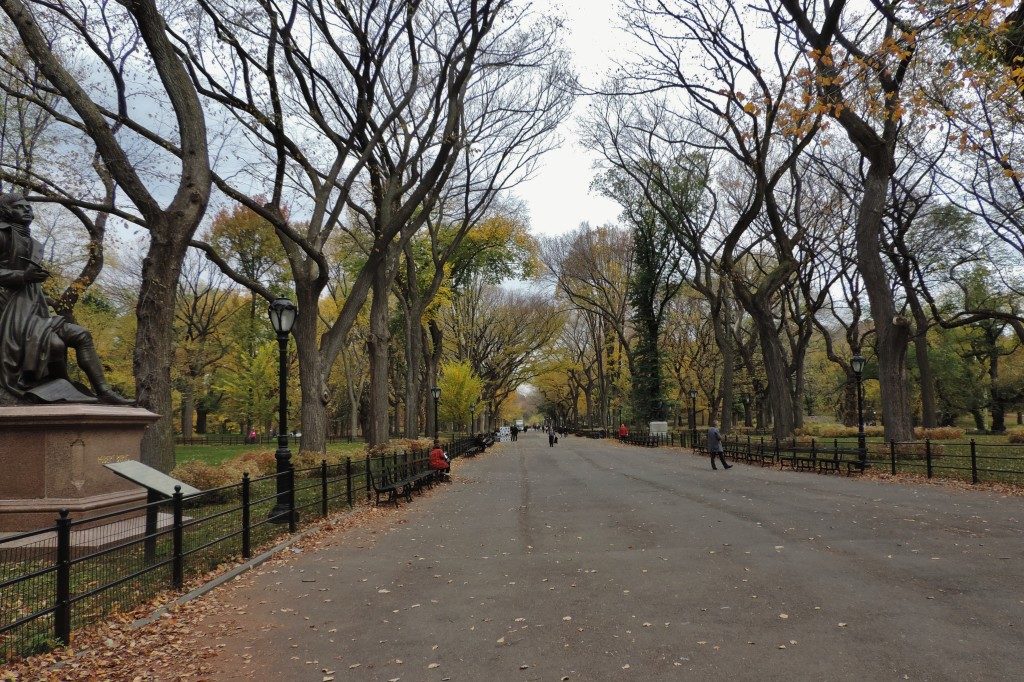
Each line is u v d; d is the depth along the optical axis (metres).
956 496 15.23
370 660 5.76
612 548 10.12
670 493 17.22
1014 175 15.03
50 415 10.99
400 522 13.77
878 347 25.97
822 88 19.86
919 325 34.16
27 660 5.75
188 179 16.27
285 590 8.20
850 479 20.17
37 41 14.88
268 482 18.58
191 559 9.67
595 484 20.50
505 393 77.00
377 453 28.12
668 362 61.62
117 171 15.52
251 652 6.05
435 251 39.31
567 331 75.06
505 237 45.44
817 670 5.16
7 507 10.77
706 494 16.73
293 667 5.66
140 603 7.48
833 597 7.09
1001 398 51.06
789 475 22.09
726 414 43.44
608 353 68.19
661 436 48.97
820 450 22.98
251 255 48.03
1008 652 5.41
